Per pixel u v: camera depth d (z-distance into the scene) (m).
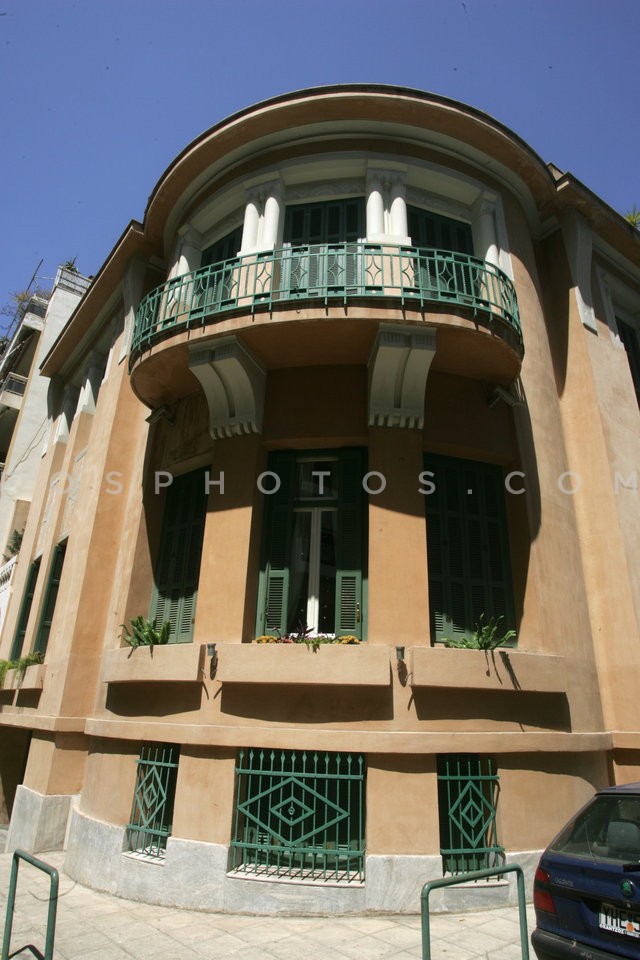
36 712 10.81
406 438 8.22
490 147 10.24
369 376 8.38
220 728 6.85
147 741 7.68
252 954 5.14
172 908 6.39
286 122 9.88
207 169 10.60
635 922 3.66
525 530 8.52
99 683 9.01
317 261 9.44
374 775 6.56
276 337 8.11
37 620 12.98
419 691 6.89
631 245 12.09
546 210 11.34
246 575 7.76
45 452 17.16
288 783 6.84
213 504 8.36
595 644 8.91
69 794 9.34
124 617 9.06
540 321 10.38
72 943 5.41
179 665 7.29
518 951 5.16
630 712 8.34
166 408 9.87
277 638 7.48
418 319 7.72
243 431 8.51
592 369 10.22
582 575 9.16
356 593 7.85
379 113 9.75
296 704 6.87
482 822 6.87
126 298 12.36
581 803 7.42
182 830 6.74
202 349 8.26
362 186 9.95
